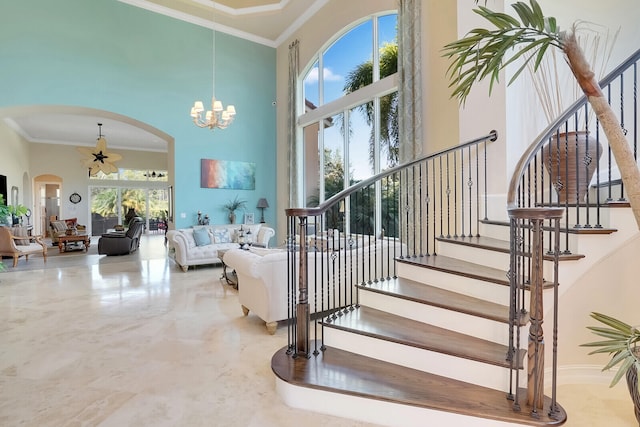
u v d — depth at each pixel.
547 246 2.54
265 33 8.02
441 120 4.05
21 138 10.58
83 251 8.91
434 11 4.15
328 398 2.02
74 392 2.25
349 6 6.05
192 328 3.45
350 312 2.72
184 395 2.23
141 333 3.30
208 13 7.22
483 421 1.72
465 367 2.03
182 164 7.34
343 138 6.34
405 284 2.90
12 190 9.53
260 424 1.93
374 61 5.62
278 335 3.29
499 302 2.39
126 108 6.74
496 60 1.75
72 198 12.27
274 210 8.52
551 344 2.45
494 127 3.37
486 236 3.31
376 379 2.07
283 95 8.23
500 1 3.36
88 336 3.21
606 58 3.33
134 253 8.56
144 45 6.91
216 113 6.09
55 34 6.08
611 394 2.29
